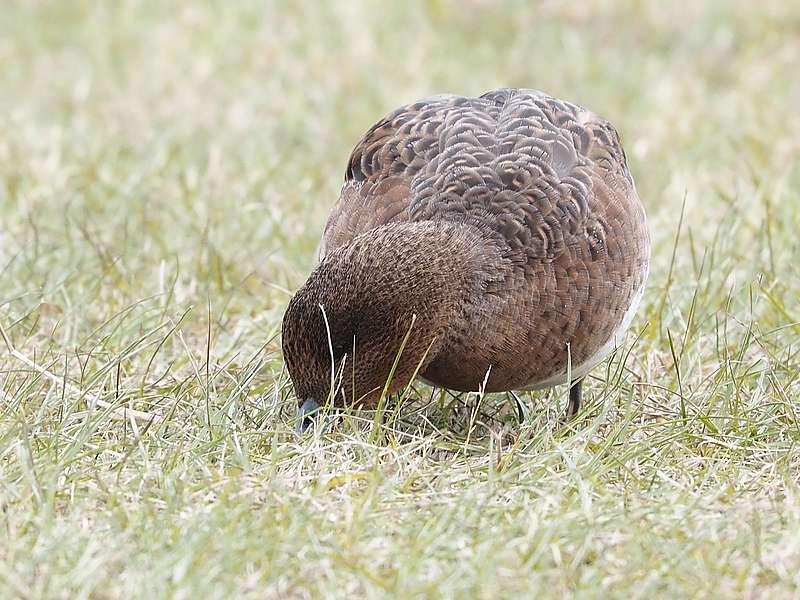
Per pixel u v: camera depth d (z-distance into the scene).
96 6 23.31
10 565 8.15
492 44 22.45
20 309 12.88
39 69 20.84
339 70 20.77
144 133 18.23
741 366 11.74
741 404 11.14
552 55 21.94
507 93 11.76
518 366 10.34
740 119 19.12
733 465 10.13
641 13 23.31
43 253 13.90
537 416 10.82
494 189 10.35
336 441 10.03
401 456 9.79
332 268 9.77
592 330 10.45
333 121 18.92
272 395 11.11
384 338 9.78
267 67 20.91
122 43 21.81
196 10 22.89
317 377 9.88
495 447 10.61
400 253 9.81
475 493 9.22
